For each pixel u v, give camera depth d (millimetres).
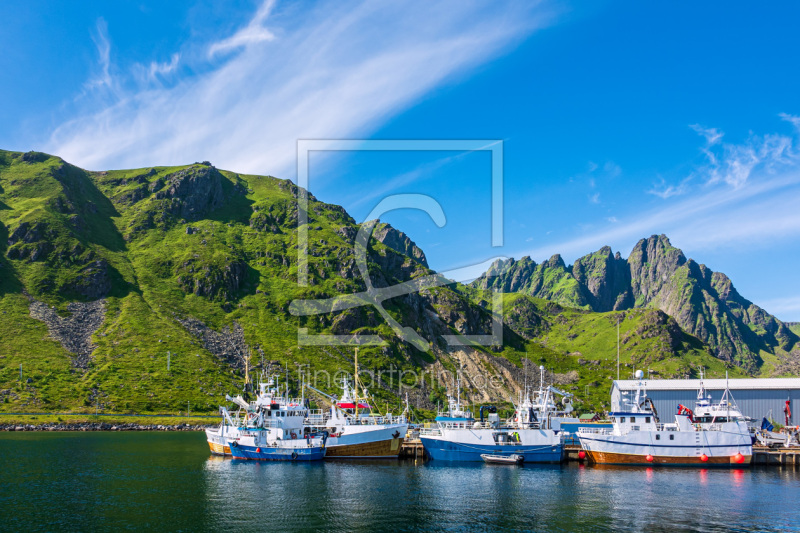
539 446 122875
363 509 84812
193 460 129375
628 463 120312
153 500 89500
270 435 130750
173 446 160125
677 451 120062
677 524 78438
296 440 126375
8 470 116188
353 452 127062
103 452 145125
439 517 80875
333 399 146875
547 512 83750
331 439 127875
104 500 89438
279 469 116500
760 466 122688
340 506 86375
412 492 95688
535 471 114500
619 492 96438
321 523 77750
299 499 90562
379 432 127000
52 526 75688
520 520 79875
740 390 172375
